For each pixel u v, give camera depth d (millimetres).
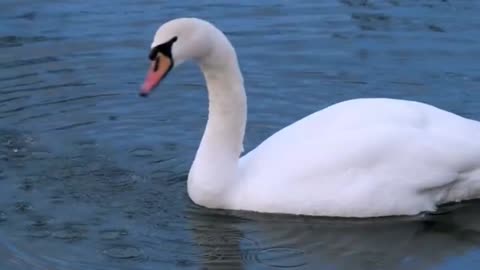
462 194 12820
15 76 16141
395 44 16891
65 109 15266
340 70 16203
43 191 13164
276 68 16297
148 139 14508
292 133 12938
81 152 14125
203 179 12734
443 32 17188
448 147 12602
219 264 11750
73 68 16391
